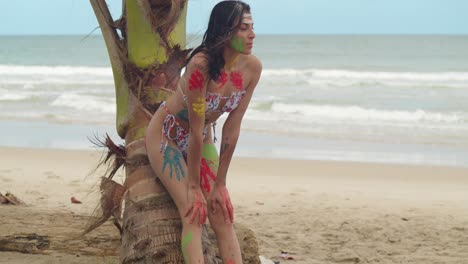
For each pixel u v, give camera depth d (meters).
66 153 14.06
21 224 5.95
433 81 28.59
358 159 14.04
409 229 8.16
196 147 4.19
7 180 10.99
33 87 27.88
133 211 4.70
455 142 16.27
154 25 4.78
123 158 4.93
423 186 11.44
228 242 4.50
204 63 4.02
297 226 8.27
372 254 6.98
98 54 53.12
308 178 12.06
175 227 4.61
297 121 19.45
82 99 23.75
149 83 4.81
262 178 12.01
